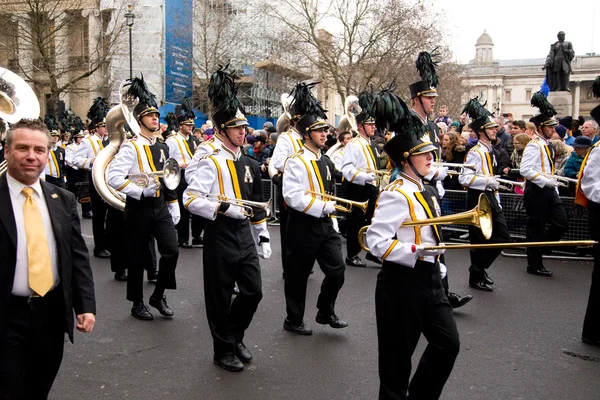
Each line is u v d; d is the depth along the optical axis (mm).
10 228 3160
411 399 3664
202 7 31688
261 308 6668
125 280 7926
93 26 29609
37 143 3188
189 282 7844
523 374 4824
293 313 5766
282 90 32469
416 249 3514
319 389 4520
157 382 4664
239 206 4941
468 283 7688
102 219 9391
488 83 61406
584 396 4430
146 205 6223
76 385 4613
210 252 4945
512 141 11078
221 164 5012
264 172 12734
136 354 5270
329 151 10094
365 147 8391
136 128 6730
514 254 9453
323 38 29625
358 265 8711
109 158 7367
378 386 4566
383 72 27125
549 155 8016
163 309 6367
